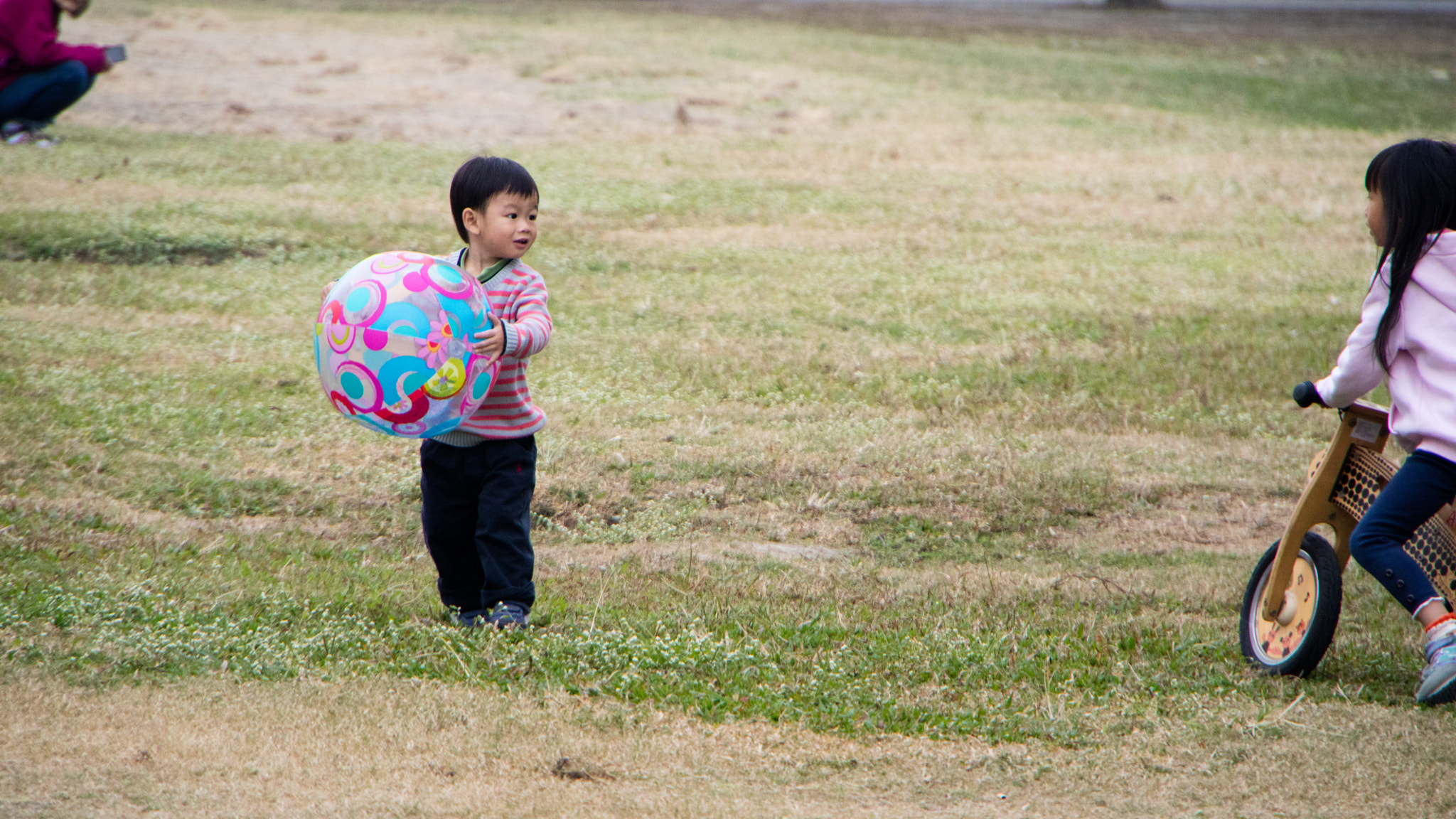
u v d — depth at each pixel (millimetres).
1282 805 10891
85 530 17016
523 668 13102
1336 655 14383
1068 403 25172
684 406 24062
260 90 52750
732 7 84062
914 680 13414
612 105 53188
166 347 25422
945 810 10719
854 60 65062
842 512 19859
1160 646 14625
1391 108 60969
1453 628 12352
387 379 12672
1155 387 26281
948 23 81875
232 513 18391
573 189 40969
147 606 14258
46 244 31172
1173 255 37188
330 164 41875
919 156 47969
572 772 11062
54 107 42406
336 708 11984
